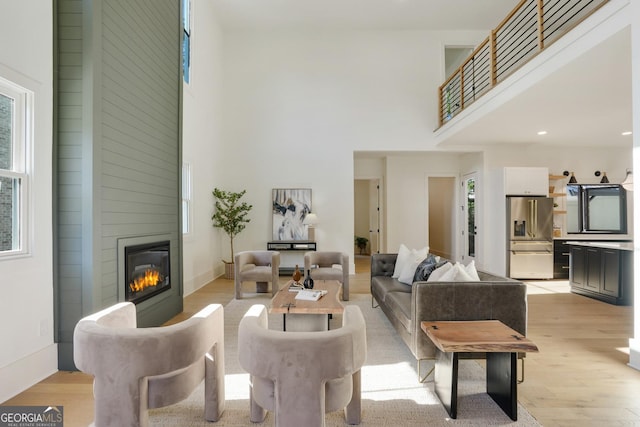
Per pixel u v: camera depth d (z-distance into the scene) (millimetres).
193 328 1611
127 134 3002
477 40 7023
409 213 7789
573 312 4051
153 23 3492
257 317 1669
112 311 1819
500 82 4305
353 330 1496
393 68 6938
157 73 3582
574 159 6844
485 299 2332
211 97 6180
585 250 4871
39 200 2377
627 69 3279
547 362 2660
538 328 3477
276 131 6918
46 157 2439
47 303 2434
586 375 2439
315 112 6918
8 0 2121
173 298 3879
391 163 7789
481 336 1967
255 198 6891
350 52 6934
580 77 3467
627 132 5652
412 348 2424
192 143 5273
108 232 2715
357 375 1841
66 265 2523
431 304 2332
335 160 6895
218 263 6551
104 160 2664
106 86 2693
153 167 3484
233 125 6898
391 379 2387
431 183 9609
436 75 6953
